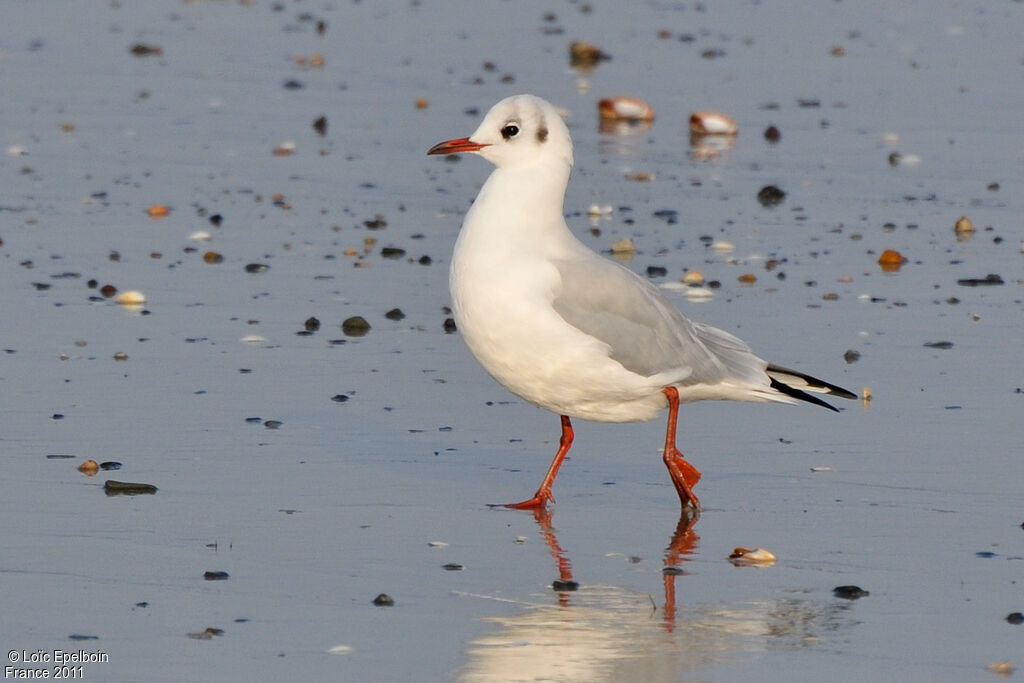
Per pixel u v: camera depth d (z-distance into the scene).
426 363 14.66
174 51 30.03
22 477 11.28
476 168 22.59
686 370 11.47
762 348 14.92
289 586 9.48
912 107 26.61
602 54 30.09
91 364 14.11
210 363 14.28
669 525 10.89
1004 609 9.31
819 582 9.77
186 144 23.23
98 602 9.13
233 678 8.16
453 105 26.03
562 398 11.45
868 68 29.78
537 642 8.70
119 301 16.09
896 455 12.31
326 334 15.34
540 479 11.95
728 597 9.48
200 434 12.44
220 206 20.03
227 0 35.94
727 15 35.31
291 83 27.42
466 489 11.59
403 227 19.41
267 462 11.89
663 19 34.69
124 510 10.70
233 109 25.58
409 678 8.20
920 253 18.48
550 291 11.12
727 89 27.83
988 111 26.31
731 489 11.66
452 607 9.21
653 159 23.05
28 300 16.00
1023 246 18.83
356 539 10.38
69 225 18.91
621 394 11.41
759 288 17.00
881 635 8.90
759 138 24.47
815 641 8.80
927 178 22.11
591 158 22.98
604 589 9.58
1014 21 34.66
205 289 16.66
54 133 23.48
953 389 13.88
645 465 12.38
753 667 8.43
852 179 22.03
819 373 14.23
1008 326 15.76
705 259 18.09
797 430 12.99
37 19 32.47
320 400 13.47
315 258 17.98
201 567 9.73
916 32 33.38
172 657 8.40
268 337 15.14
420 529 10.65
